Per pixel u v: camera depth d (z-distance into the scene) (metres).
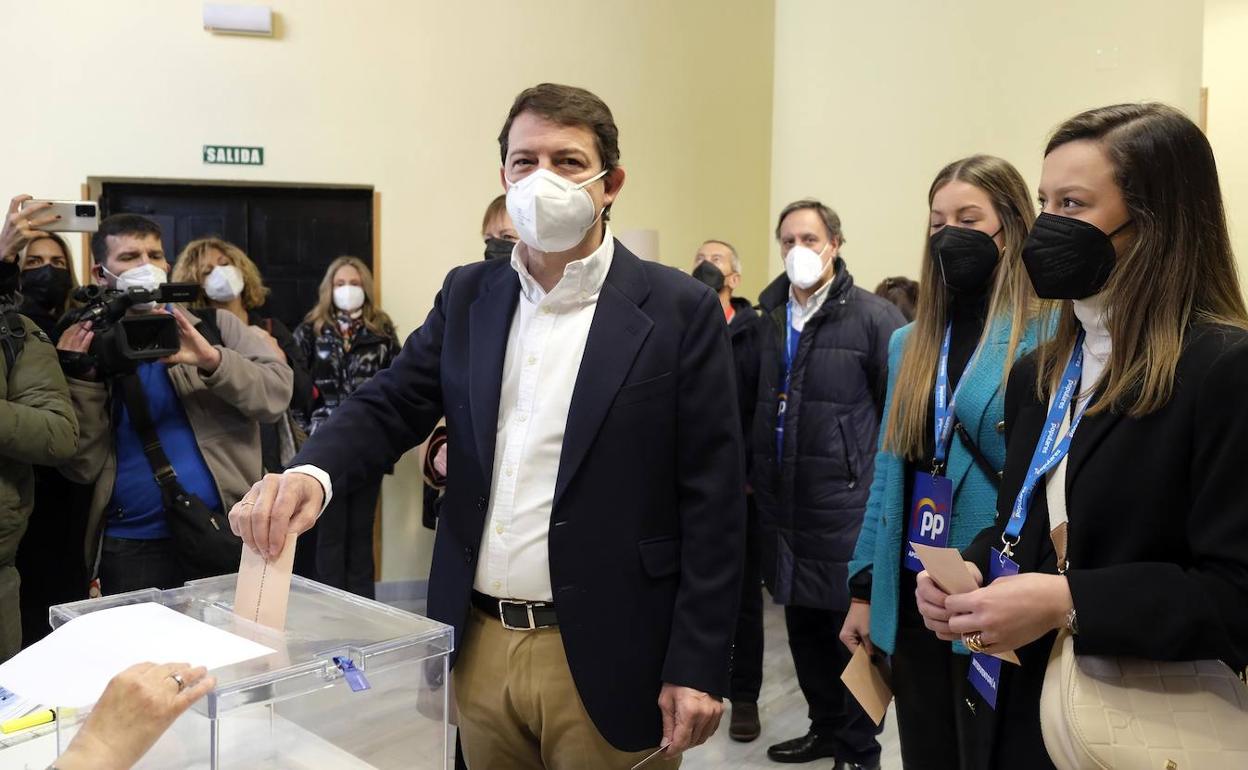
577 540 1.24
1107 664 0.96
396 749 0.96
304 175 4.42
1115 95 3.24
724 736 3.03
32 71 4.09
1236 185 2.78
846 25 4.12
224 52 4.30
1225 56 2.85
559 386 1.28
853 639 1.81
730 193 5.22
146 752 0.78
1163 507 0.98
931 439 1.67
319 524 3.87
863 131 4.06
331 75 4.43
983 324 1.66
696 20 5.06
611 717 1.25
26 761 1.14
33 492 2.11
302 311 4.61
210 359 2.14
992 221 1.63
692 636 1.25
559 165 1.25
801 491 2.70
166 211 4.42
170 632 0.97
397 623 1.03
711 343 1.31
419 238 4.58
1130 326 1.03
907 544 1.67
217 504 2.18
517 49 4.67
